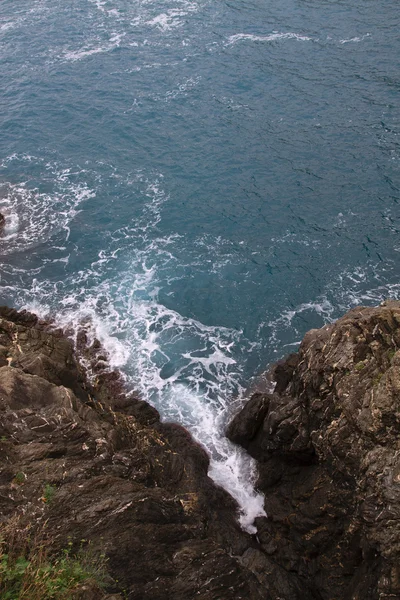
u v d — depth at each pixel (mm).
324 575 21078
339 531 20734
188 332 32812
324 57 53875
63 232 38812
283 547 22875
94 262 36844
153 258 36969
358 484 18969
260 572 21531
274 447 24594
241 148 44750
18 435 19062
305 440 22828
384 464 18078
